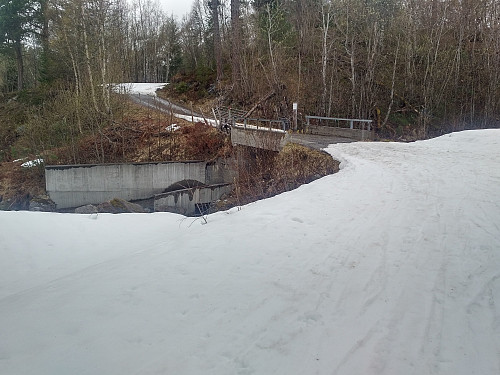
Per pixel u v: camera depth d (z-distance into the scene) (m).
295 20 34.75
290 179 15.15
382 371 3.18
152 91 41.88
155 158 23.98
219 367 3.32
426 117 26.36
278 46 31.19
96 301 4.66
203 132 24.52
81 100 25.48
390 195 8.94
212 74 40.03
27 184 23.42
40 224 9.09
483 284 4.58
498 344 3.44
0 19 40.22
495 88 27.31
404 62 29.33
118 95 28.77
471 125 27.73
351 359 3.36
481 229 6.36
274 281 4.98
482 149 14.62
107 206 17.25
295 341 3.67
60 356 3.56
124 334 3.90
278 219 7.54
